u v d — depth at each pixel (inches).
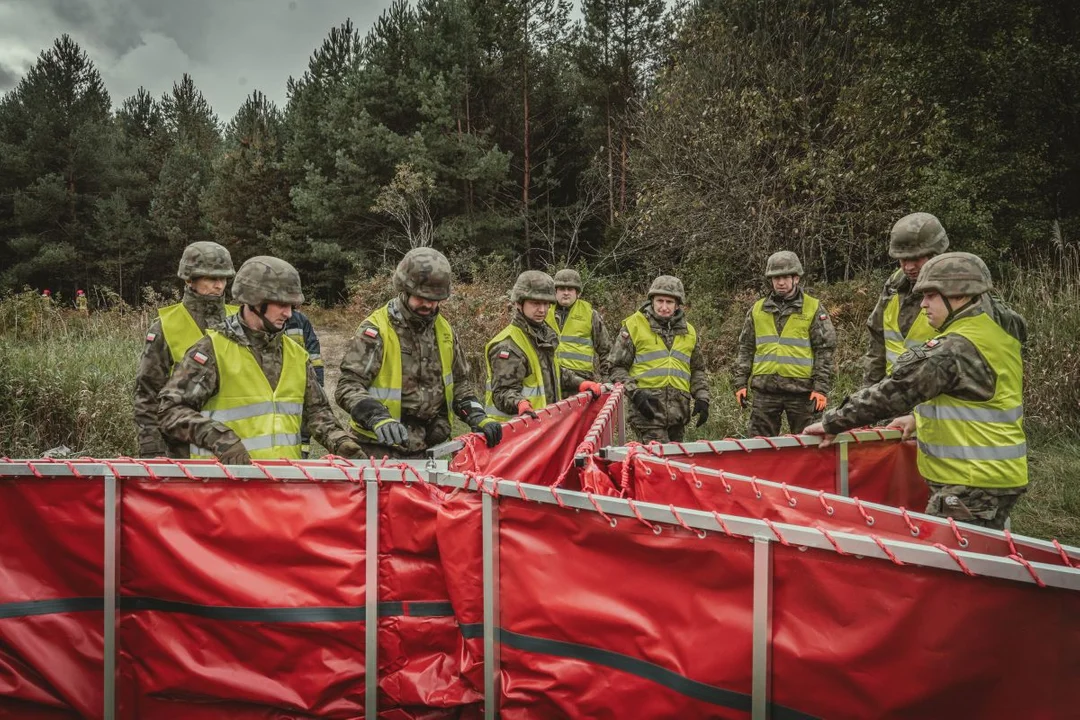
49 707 101.7
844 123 496.4
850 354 370.0
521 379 181.0
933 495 127.9
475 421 145.3
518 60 884.6
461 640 93.4
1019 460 122.3
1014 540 82.3
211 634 96.2
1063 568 65.1
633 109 784.9
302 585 94.0
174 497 96.6
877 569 71.1
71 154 1126.4
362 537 93.6
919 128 486.9
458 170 806.5
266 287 114.3
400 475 92.1
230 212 1040.8
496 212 837.2
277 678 95.2
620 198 810.8
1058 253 414.3
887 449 149.9
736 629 77.0
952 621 69.0
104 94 1330.0
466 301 472.1
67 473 98.0
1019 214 469.4
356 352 136.9
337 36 1015.0
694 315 457.7
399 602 94.5
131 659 99.3
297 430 123.9
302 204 836.6
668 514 78.8
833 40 572.7
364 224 853.2
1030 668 67.6
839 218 497.7
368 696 93.5
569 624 85.1
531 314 183.6
